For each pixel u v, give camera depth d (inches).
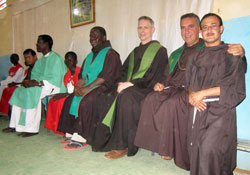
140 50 121.3
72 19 197.2
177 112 84.3
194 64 81.3
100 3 173.8
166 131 85.1
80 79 137.4
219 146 70.3
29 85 142.9
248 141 90.4
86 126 114.7
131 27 154.5
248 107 93.1
